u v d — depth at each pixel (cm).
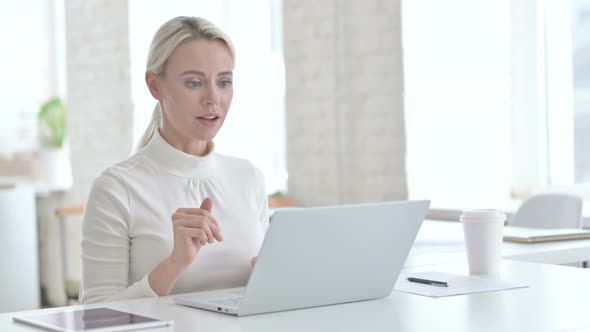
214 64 201
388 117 401
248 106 517
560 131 402
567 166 400
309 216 146
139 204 204
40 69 639
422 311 147
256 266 144
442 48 403
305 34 431
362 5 407
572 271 191
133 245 204
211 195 213
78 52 570
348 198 419
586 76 391
